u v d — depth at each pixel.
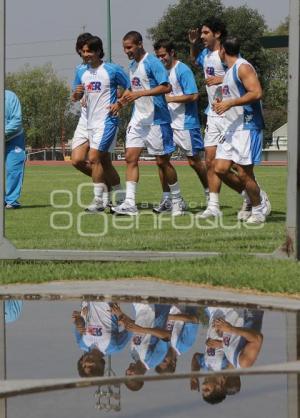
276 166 105.25
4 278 20.31
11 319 16.73
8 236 28.53
